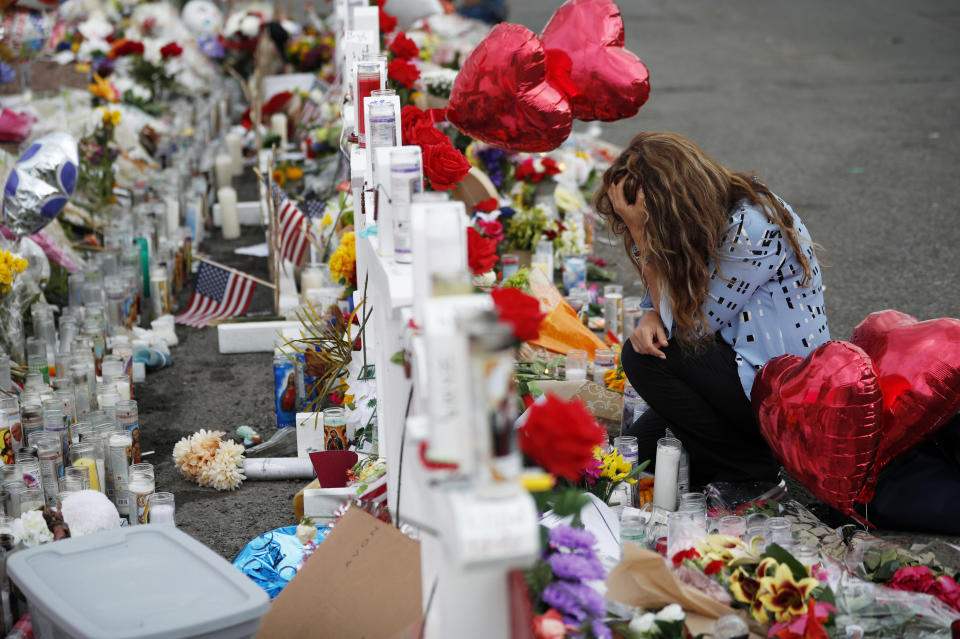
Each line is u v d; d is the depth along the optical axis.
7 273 4.51
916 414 3.39
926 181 8.67
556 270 6.31
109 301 5.40
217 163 8.23
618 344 5.05
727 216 3.53
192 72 9.49
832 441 3.27
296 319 5.54
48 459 3.68
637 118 11.09
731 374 3.68
